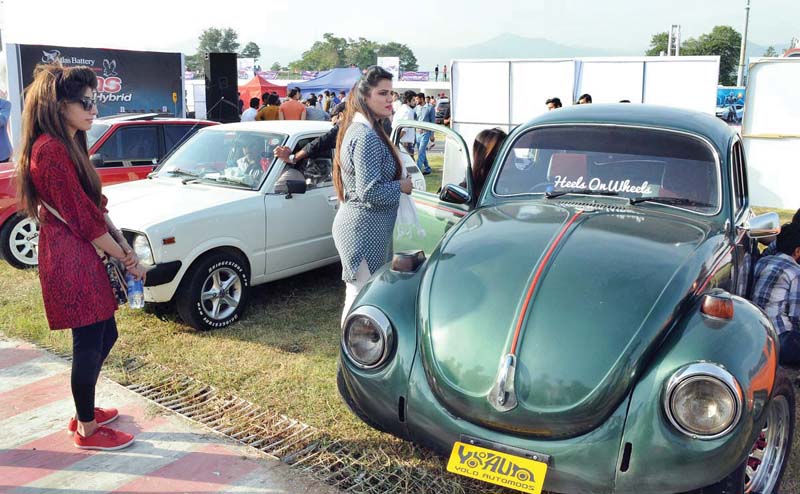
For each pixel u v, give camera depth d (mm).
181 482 3381
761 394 2574
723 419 2508
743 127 11812
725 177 3846
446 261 3328
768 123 11602
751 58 11477
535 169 4262
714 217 3791
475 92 17031
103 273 3436
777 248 4863
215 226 5422
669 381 2602
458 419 2869
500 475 2740
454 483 3379
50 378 4598
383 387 3072
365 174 3846
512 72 16328
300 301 6348
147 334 5430
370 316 3127
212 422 4020
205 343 5277
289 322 5789
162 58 14602
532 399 2717
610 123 4191
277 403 4262
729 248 3598
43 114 3145
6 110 9023
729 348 2637
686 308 2930
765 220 3889
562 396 2688
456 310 3023
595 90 15344
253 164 6113
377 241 4012
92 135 7863
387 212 4012
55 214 3271
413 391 2994
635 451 2604
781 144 11562
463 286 3119
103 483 3369
